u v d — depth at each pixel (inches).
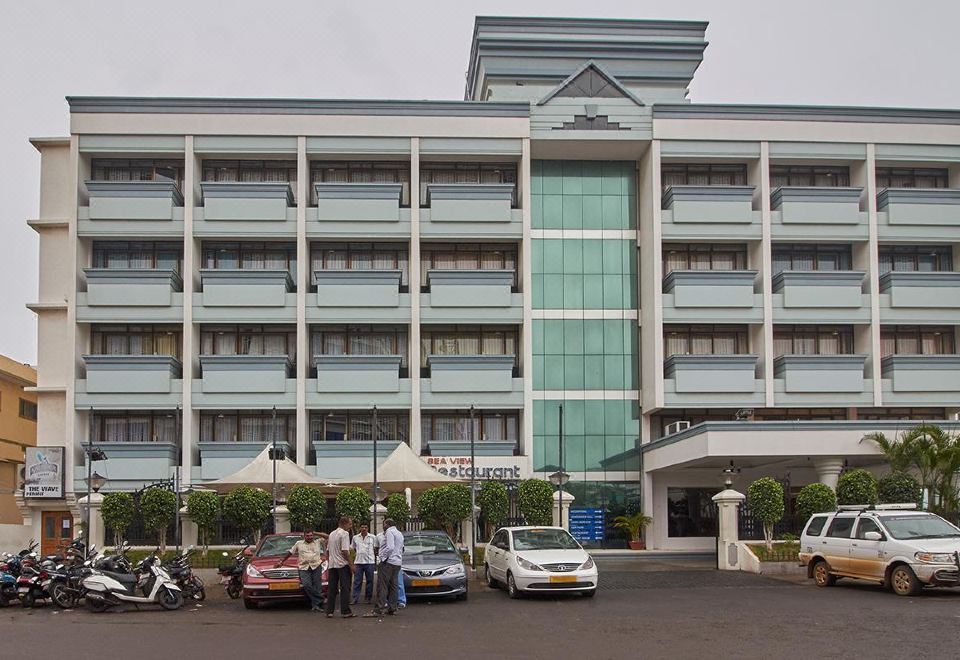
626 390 1539.1
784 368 1486.2
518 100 1604.3
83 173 1489.9
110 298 1460.4
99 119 1473.9
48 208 1517.0
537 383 1530.5
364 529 742.5
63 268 1504.7
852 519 853.8
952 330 1573.6
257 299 1475.1
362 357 1473.9
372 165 1561.3
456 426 1519.4
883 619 645.3
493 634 601.3
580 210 1574.8
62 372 1486.2
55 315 1497.3
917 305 1518.2
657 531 1493.6
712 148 1521.9
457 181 1566.2
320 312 1485.0
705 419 1530.5
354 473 1443.2
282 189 1491.1
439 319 1496.1
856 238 1528.1
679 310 1498.5
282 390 1466.5
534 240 1561.3
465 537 1226.0
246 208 1482.5
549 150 1549.0
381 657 511.5
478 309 1501.0
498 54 1640.0
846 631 594.2
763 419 1525.6
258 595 753.0
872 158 1534.2
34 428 1887.3
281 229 1491.1
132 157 1508.4
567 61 1651.1
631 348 1549.0
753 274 1507.1
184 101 1486.2
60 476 1425.9
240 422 1496.1
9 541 1445.6
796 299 1504.7
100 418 1476.4
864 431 1254.3
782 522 1213.1
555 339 1542.8
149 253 1521.9
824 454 1250.0
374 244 1550.2
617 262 1567.4
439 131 1508.4
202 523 1110.4
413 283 1491.1
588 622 658.8
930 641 550.0
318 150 1499.8
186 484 1419.8
